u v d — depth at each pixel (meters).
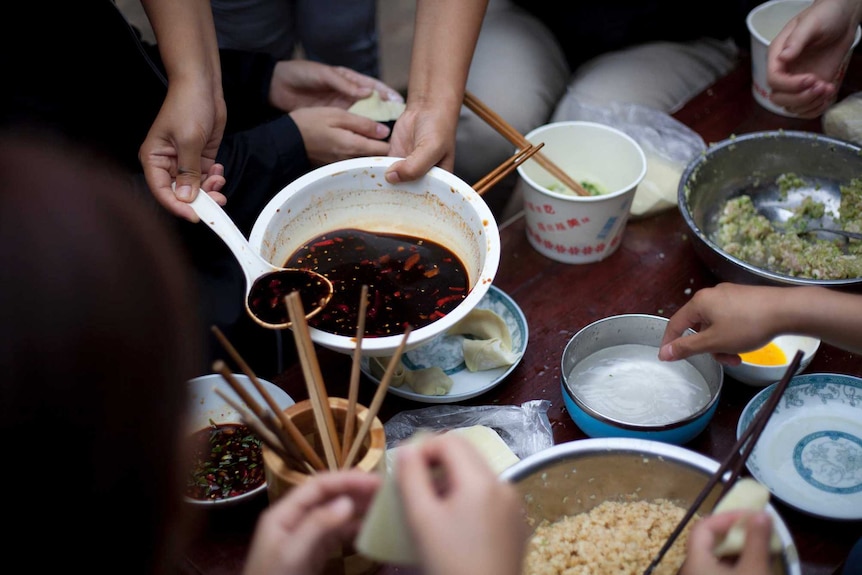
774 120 1.78
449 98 1.38
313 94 1.88
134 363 0.51
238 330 1.55
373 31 2.47
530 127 2.28
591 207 1.36
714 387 1.13
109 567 0.57
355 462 0.91
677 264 1.46
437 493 0.60
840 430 1.10
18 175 0.50
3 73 1.48
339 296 1.17
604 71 2.19
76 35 1.50
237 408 0.81
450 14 1.41
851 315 0.97
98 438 0.51
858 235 1.41
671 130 1.71
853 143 1.47
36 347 0.48
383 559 0.63
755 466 1.05
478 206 1.18
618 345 1.23
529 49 2.39
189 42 1.35
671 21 2.28
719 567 0.72
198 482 1.06
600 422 1.06
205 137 1.29
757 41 1.73
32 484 0.51
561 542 0.94
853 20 1.53
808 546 0.99
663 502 0.96
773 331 1.00
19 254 0.48
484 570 0.54
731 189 1.55
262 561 0.65
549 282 1.44
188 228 1.58
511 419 1.15
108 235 0.51
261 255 1.14
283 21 2.38
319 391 0.86
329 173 1.23
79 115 1.56
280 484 0.88
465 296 1.17
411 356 1.28
